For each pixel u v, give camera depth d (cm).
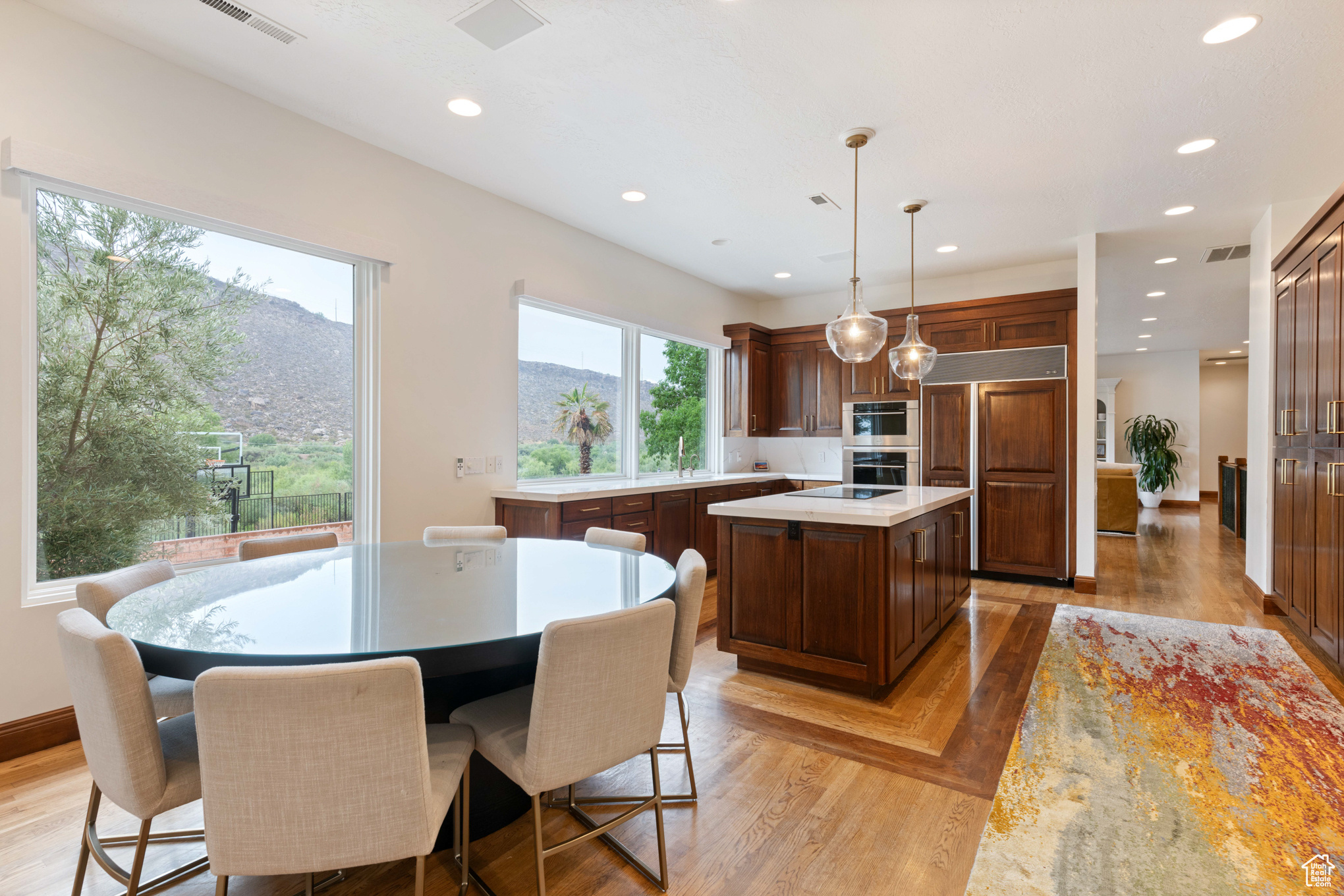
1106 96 272
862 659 276
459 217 370
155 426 263
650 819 190
